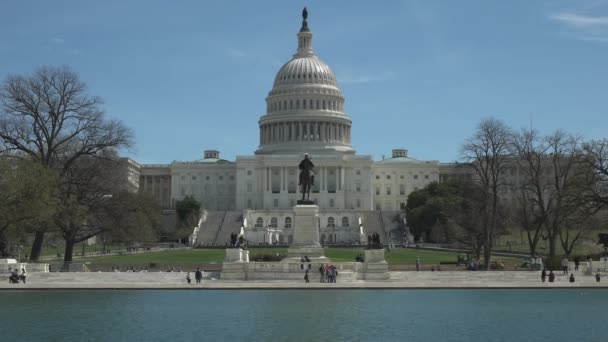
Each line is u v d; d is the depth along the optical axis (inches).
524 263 3494.1
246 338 1608.0
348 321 1819.6
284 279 2797.7
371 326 1752.0
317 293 2428.6
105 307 2058.3
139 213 3671.3
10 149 3289.9
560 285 2605.8
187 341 1578.5
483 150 3882.9
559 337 1633.9
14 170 3065.9
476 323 1801.2
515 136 4554.6
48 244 4456.2
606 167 3262.8
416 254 4955.7
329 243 7160.4
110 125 3444.9
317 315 1909.4
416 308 2052.2
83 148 3373.5
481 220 3816.4
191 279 2851.9
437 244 6328.7
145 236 3831.2
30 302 2169.0
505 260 4015.8
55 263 3248.0
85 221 3489.2
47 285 2588.6
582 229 3740.2
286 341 1579.7
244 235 7500.0
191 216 7632.9
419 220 6688.0
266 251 5260.8
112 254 5078.7
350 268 2874.0
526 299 2271.2
